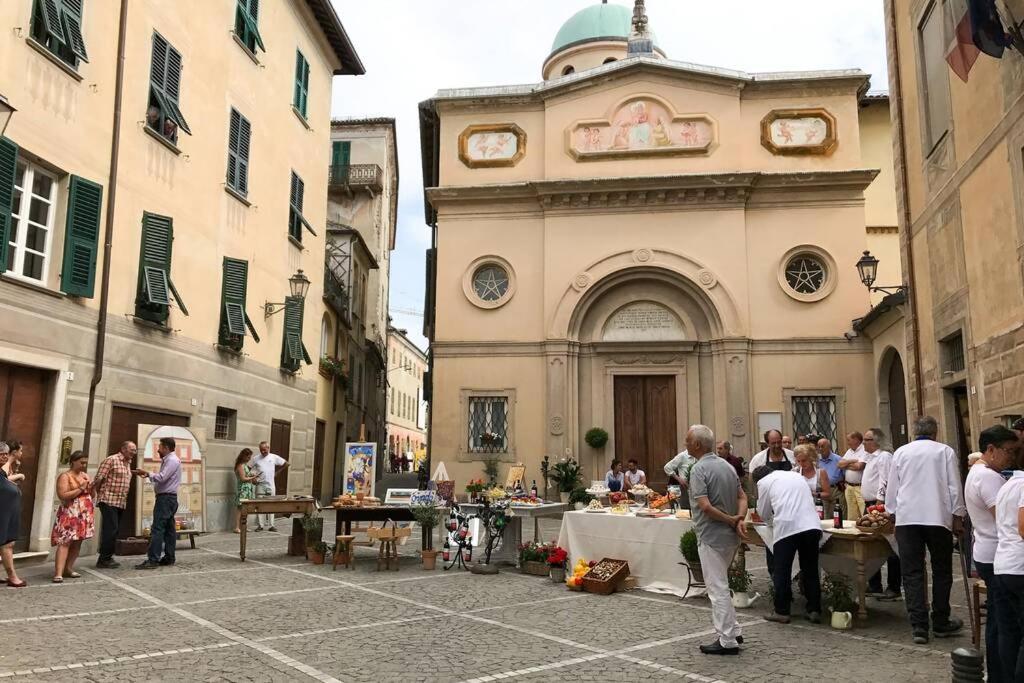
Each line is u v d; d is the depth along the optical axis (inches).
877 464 378.9
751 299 779.4
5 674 207.2
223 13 589.9
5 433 384.5
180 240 526.3
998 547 187.3
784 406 757.3
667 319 805.9
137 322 478.3
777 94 810.2
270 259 665.6
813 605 294.8
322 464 914.7
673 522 359.9
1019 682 173.9
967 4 359.3
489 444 789.9
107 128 451.8
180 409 521.3
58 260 414.3
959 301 436.5
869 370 752.3
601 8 1186.0
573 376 793.6
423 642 254.2
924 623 260.2
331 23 771.4
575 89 826.2
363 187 1272.1
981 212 405.4
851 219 778.8
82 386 427.2
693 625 287.0
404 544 545.6
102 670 214.1
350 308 1069.8
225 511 587.8
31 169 402.6
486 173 834.8
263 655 233.5
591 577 362.0
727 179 779.4
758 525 320.8
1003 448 214.4
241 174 617.3
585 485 775.1
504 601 332.8
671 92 817.5
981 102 403.5
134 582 359.9
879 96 874.1
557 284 800.3
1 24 374.9
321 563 438.3
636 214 802.2
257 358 637.3
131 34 478.3
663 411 792.9
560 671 222.1
